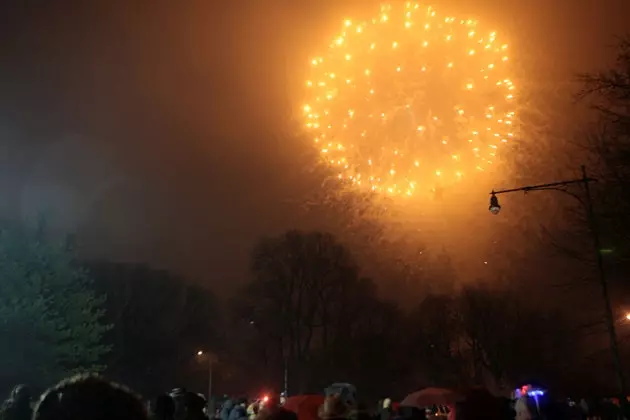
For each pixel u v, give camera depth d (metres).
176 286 59.09
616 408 26.05
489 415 6.44
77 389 2.69
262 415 10.52
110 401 2.68
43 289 30.19
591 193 25.83
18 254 30.25
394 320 59.53
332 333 61.03
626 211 22.83
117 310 53.69
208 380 59.69
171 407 9.91
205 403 10.30
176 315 58.78
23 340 28.03
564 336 47.16
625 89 21.69
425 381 59.44
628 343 33.06
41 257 30.75
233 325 62.16
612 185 22.97
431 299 56.16
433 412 21.69
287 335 61.44
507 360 53.81
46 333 28.72
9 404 7.91
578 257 26.66
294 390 59.75
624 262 25.27
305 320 61.75
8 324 27.89
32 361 28.09
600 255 21.33
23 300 28.58
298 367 60.72
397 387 59.53
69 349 29.73
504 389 54.00
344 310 59.81
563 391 47.31
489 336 54.28
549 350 49.91
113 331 52.81
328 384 59.50
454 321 56.88
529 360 51.78
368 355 58.94
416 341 59.31
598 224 24.14
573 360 47.34
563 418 13.14
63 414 2.61
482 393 6.55
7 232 30.33
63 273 31.44
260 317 61.91
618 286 28.17
